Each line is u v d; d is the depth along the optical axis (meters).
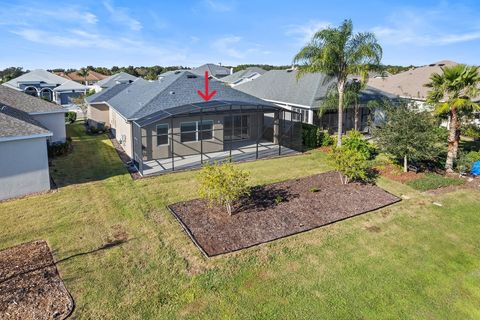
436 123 19.02
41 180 15.96
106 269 9.96
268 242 11.48
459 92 18.02
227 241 11.47
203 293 8.96
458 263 10.37
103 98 33.22
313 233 12.15
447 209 14.27
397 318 8.10
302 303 8.59
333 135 27.41
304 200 14.93
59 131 25.27
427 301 8.69
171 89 24.45
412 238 11.88
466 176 18.34
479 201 15.12
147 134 21.59
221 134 24.27
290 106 29.94
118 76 52.53
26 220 13.09
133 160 21.31
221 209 13.97
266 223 12.74
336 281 9.47
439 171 19.09
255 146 25.75
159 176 18.52
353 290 9.09
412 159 19.09
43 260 10.41
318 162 21.31
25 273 9.73
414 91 33.62
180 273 9.80
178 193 15.96
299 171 19.38
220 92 25.73
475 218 13.47
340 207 14.26
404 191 16.22
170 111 20.16
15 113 19.59
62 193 15.91
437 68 37.66
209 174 13.40
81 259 10.48
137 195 15.70
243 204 14.53
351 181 17.48
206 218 13.17
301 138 24.03
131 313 8.24
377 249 11.14
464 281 9.49
